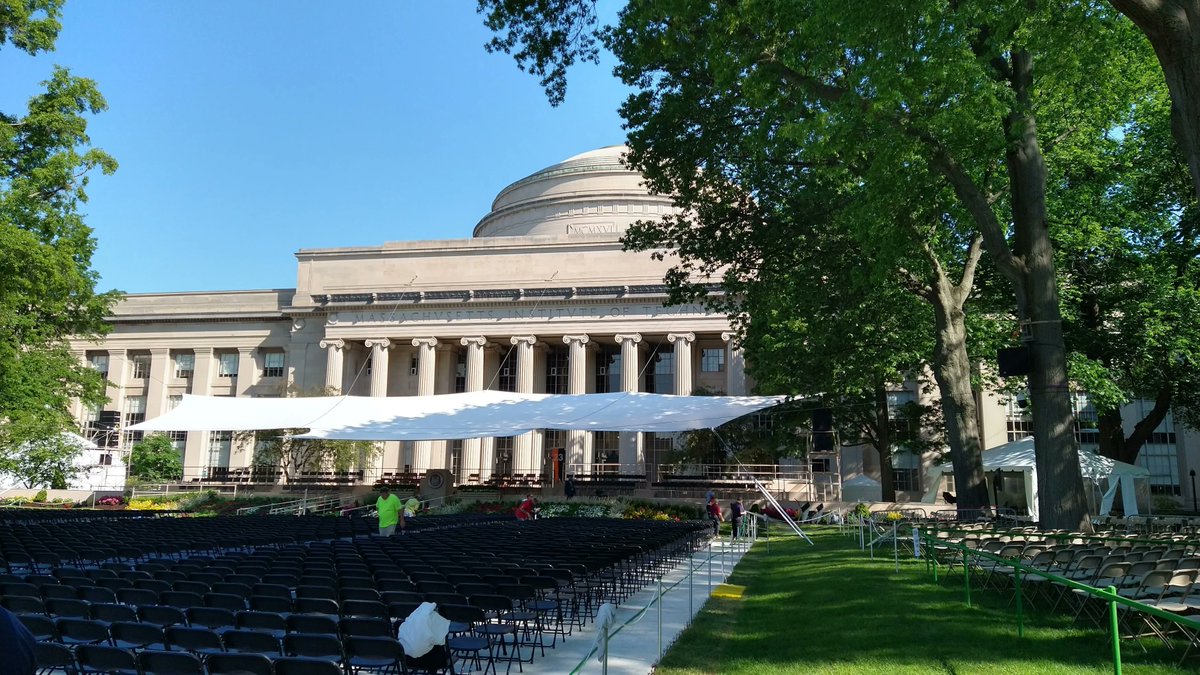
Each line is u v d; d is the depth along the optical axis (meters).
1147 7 11.84
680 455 51.31
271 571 13.48
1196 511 49.97
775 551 25.92
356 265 73.12
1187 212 32.59
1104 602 11.60
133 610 9.93
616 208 79.44
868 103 17.83
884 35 16.02
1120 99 25.33
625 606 15.38
